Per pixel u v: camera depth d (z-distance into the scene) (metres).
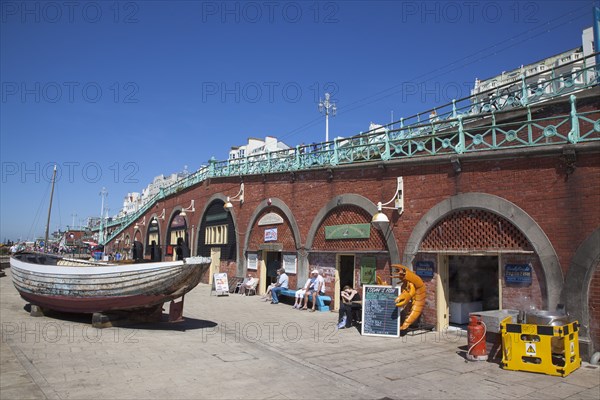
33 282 12.21
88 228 82.31
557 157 9.23
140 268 10.56
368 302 11.04
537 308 9.27
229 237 22.48
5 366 7.21
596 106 10.30
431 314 11.40
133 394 6.04
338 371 7.54
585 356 8.13
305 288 15.19
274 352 8.85
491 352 8.34
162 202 34.44
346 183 14.76
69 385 6.32
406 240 12.23
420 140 13.30
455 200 11.01
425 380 7.05
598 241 8.41
